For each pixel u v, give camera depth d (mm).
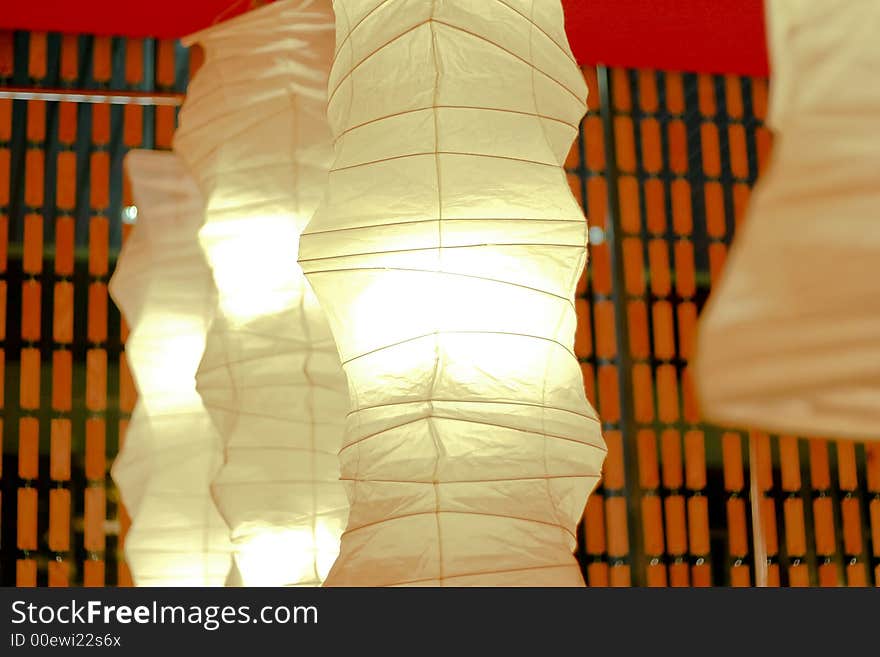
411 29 2072
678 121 5820
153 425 3529
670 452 5543
